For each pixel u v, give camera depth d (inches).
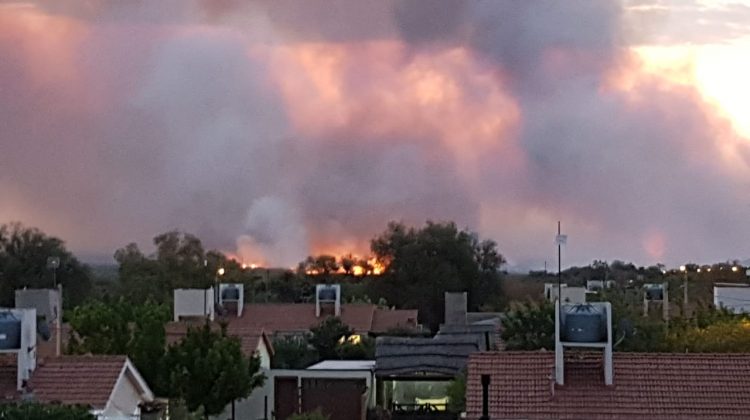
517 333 1811.0
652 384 1242.0
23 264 3560.5
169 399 1460.4
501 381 1252.5
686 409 1210.0
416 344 1860.2
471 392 1246.3
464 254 4335.6
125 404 1285.7
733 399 1224.8
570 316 1244.5
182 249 3981.3
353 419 1784.0
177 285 3846.0
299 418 1594.5
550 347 1769.2
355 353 2416.3
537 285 3811.5
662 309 2329.0
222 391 1616.6
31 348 1247.5
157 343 1628.9
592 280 3558.1
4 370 1236.5
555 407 1215.6
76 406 993.5
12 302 3459.6
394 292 4335.6
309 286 4306.1
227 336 1729.8
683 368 1264.8
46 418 904.9
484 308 4215.1
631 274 3745.1
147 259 3924.7
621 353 1293.1
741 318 1935.3
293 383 1817.2
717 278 3373.5
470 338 1920.5
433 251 4347.9
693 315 2203.5
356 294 4311.0
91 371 1253.7
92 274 3710.6
